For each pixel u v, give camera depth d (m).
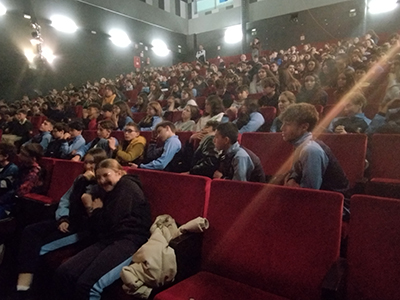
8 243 2.04
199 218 1.31
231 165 1.77
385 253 0.98
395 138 1.83
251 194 1.27
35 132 4.88
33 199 2.12
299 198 1.16
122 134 3.04
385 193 1.54
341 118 2.46
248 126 2.81
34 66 7.82
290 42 10.27
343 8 9.25
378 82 3.59
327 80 4.22
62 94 6.88
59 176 2.27
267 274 1.16
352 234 1.04
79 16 8.79
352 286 1.01
